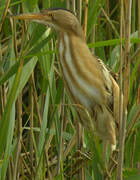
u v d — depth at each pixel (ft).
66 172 22.09
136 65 19.21
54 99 21.11
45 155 20.98
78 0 19.75
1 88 20.53
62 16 18.89
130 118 19.30
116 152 18.52
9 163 21.13
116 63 22.63
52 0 21.39
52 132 21.94
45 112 20.04
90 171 21.94
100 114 19.75
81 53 19.12
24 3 18.62
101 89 19.51
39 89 26.13
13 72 16.99
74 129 22.39
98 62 20.20
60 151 19.88
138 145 20.47
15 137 23.95
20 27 27.53
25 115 27.32
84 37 19.65
